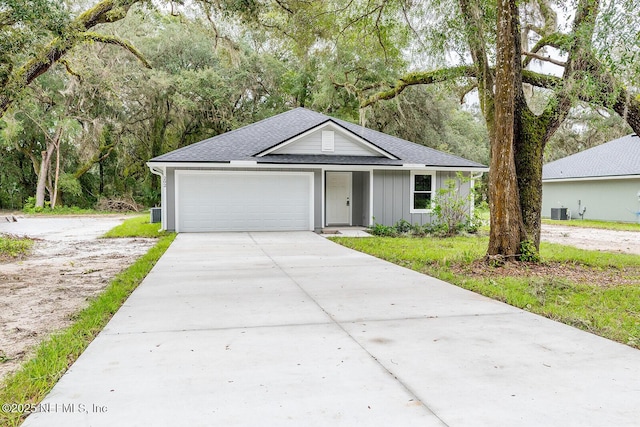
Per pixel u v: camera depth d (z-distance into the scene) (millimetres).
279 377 3172
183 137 31203
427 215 16250
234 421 2555
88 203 33625
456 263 8562
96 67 21625
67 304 5500
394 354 3643
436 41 9156
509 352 3703
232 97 28781
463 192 16625
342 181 17109
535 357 3590
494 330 4320
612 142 25422
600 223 20609
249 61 28281
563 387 3020
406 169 15742
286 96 31328
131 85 26891
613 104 8055
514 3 8148
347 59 16891
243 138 16203
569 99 8141
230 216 14711
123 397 2857
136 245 11938
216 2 11180
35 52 9703
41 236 14398
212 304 5340
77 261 9094
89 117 27062
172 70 28906
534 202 8617
